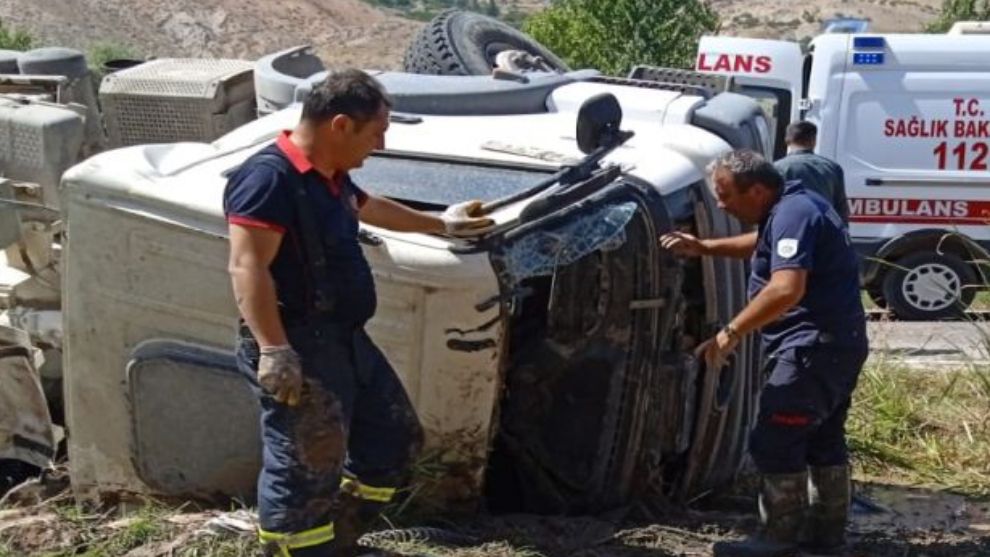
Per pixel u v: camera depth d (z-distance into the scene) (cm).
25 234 554
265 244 385
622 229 474
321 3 8450
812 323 476
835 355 476
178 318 473
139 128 663
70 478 516
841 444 507
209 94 650
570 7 3234
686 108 575
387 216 441
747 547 484
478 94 581
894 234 1240
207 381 472
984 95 1218
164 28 7294
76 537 471
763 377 516
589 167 491
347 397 401
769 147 641
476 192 496
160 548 455
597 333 491
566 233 465
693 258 525
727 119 574
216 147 521
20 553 462
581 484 511
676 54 3091
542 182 484
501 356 462
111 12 7088
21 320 560
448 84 593
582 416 501
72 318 488
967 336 1088
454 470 474
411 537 469
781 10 9094
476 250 453
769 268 477
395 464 418
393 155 524
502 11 11681
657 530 501
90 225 476
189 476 487
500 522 496
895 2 9044
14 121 551
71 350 491
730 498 574
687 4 3102
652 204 489
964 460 661
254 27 7700
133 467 495
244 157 504
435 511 486
